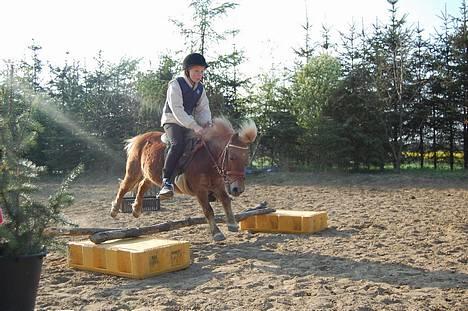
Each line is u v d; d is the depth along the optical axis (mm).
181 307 5043
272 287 5691
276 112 24125
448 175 19953
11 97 4805
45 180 22375
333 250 7656
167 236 9008
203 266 6867
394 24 23922
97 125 25562
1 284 4531
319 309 4871
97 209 12984
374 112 23016
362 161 23438
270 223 9234
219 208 12906
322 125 22719
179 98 7879
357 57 24641
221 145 7480
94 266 6684
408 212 11312
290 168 24203
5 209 4637
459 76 22734
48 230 4980
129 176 9078
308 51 26938
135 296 5504
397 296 5277
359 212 11477
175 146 7812
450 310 4875
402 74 22844
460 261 6906
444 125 23469
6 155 4688
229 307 5004
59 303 5297
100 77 26312
